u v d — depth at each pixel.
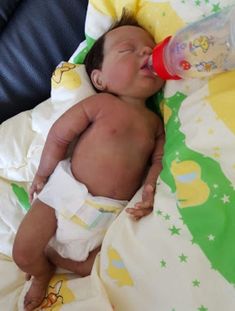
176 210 0.83
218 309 0.73
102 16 1.15
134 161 0.99
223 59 0.92
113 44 1.06
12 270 1.00
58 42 1.30
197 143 0.87
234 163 0.83
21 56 1.31
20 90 1.31
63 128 1.03
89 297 0.85
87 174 0.98
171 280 0.78
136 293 0.81
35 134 1.19
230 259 0.75
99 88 1.11
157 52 0.97
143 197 0.92
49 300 0.90
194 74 0.96
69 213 0.94
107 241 0.89
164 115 1.01
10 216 1.07
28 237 0.93
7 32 1.33
